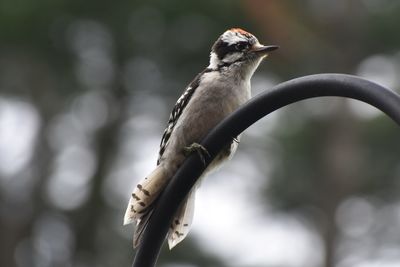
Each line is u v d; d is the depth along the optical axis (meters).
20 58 18.88
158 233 6.64
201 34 17.84
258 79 18.67
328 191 20.08
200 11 17.36
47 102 20.41
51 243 20.73
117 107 19.45
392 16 19.53
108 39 18.19
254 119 6.39
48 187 21.09
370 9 19.72
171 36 17.92
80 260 20.53
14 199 21.14
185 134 7.84
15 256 20.75
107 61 18.64
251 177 19.86
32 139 21.16
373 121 20.41
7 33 17.77
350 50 19.53
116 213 20.45
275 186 19.97
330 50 19.44
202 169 6.70
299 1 18.75
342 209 20.19
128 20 17.77
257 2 17.56
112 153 20.41
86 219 20.53
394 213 20.83
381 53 19.83
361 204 20.73
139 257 6.61
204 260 18.92
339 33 19.55
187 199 7.59
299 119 20.20
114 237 20.30
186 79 18.53
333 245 19.98
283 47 18.22
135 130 19.97
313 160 20.16
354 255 20.61
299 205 20.20
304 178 20.12
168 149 7.66
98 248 20.39
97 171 20.52
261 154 19.80
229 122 6.50
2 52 18.59
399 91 19.75
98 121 20.19
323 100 20.31
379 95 5.54
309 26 18.91
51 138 20.92
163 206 6.68
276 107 6.26
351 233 20.59
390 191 20.62
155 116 19.36
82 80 19.09
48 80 19.81
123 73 18.70
